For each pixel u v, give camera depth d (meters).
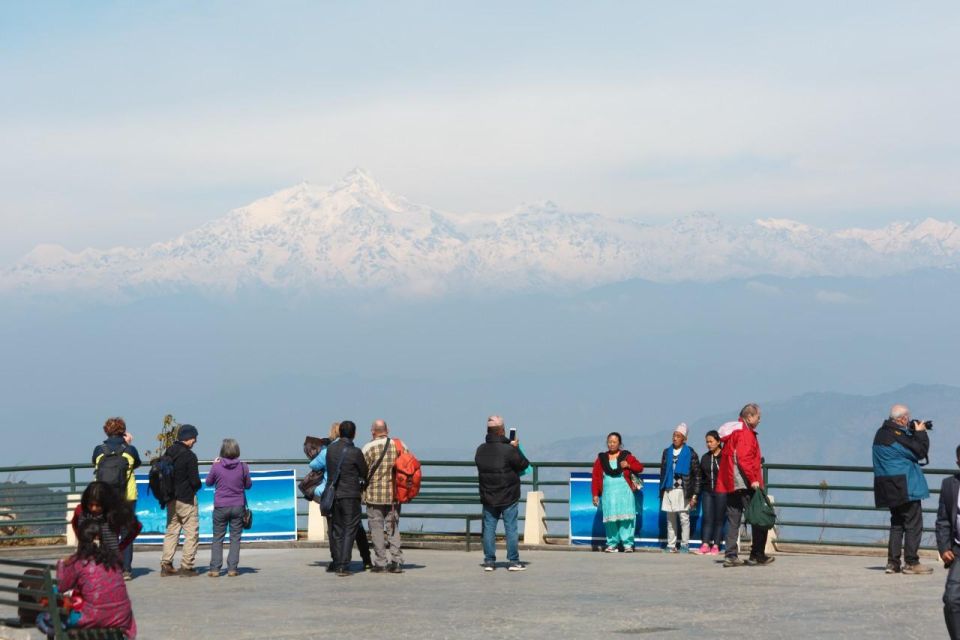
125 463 32.69
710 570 33.25
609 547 39.62
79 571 18.19
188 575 33.72
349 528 33.47
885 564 34.41
